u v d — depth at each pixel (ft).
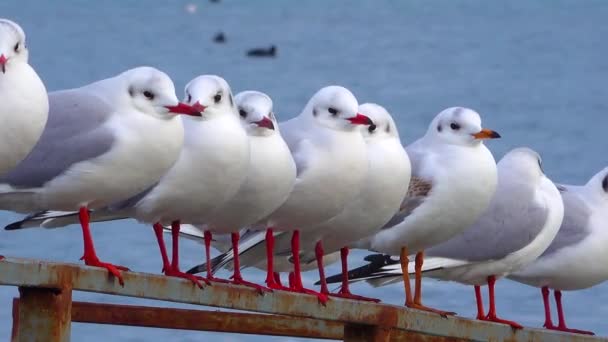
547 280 65.26
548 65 310.45
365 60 300.61
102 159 47.01
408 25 418.10
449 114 59.06
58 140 47.21
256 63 283.18
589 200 65.10
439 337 57.93
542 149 179.52
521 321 91.09
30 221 51.49
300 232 55.88
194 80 50.37
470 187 58.18
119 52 292.61
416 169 58.75
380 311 51.08
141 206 49.42
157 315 53.11
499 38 378.73
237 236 52.70
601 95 246.27
